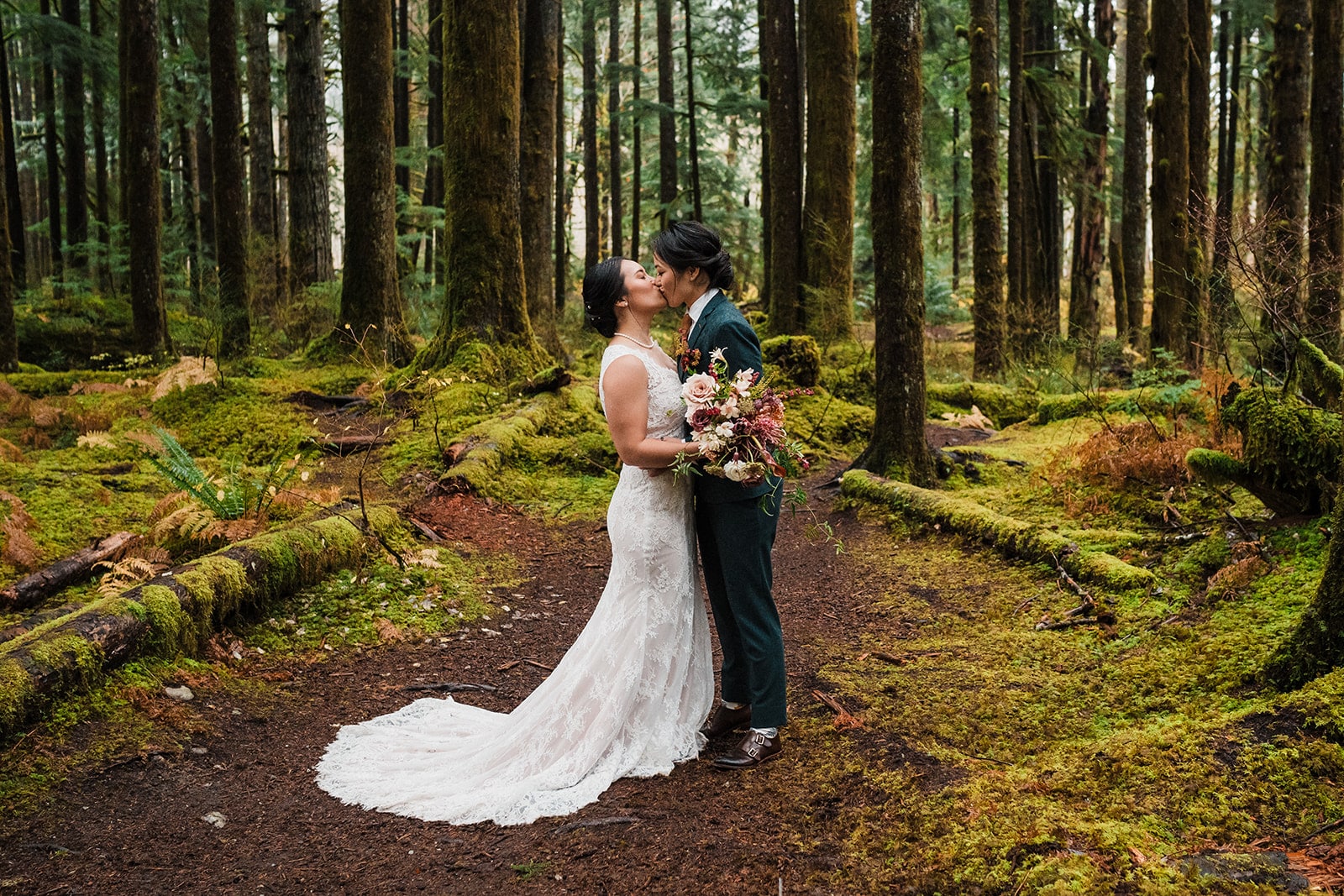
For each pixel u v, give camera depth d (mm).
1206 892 2137
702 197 24281
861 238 24141
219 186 11000
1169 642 3787
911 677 3877
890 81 6621
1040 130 16750
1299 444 4289
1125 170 14477
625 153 31547
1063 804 2701
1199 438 5836
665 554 3352
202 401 8406
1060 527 5461
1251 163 24562
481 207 9023
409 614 4781
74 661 3342
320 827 2936
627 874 2613
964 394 11031
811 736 3414
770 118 12562
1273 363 6016
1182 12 10930
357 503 5750
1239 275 5598
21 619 4148
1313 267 6215
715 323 3301
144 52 10914
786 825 2826
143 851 2740
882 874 2502
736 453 3107
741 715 3541
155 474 6641
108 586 4191
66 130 18125
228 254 11070
